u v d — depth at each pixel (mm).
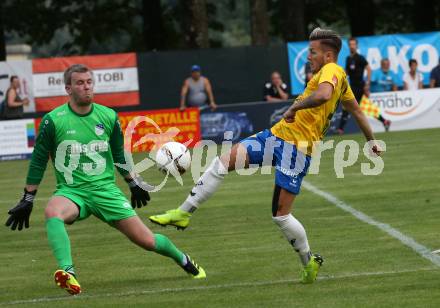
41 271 20359
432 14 79375
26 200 17391
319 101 16641
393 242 21438
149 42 80750
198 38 66688
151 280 18703
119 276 19281
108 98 55688
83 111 17281
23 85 54406
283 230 17469
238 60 56469
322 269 18922
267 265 19656
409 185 31250
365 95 52656
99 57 55312
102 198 17297
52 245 16672
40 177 17422
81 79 17031
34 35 86250
